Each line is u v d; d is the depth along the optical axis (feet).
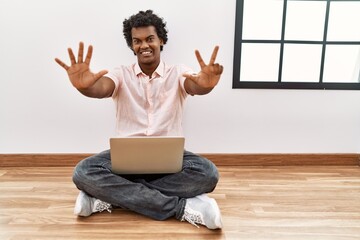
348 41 7.43
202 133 7.75
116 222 4.88
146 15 5.24
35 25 7.16
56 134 7.69
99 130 7.69
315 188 6.37
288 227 4.76
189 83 4.88
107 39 7.26
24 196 5.94
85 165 5.13
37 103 7.53
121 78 5.33
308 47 7.53
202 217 4.67
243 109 7.66
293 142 7.82
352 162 7.83
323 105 7.66
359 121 7.73
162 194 5.02
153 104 5.31
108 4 7.10
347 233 4.59
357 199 5.84
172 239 4.39
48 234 4.52
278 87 7.54
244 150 7.82
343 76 7.73
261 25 7.46
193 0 7.13
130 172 4.91
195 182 5.11
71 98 7.53
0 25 7.14
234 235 4.51
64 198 5.85
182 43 7.30
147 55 5.18
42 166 7.77
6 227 4.72
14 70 7.36
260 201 5.72
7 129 7.63
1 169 7.58
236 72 7.46
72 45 7.27
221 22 7.23
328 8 7.29
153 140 4.55
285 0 7.27
